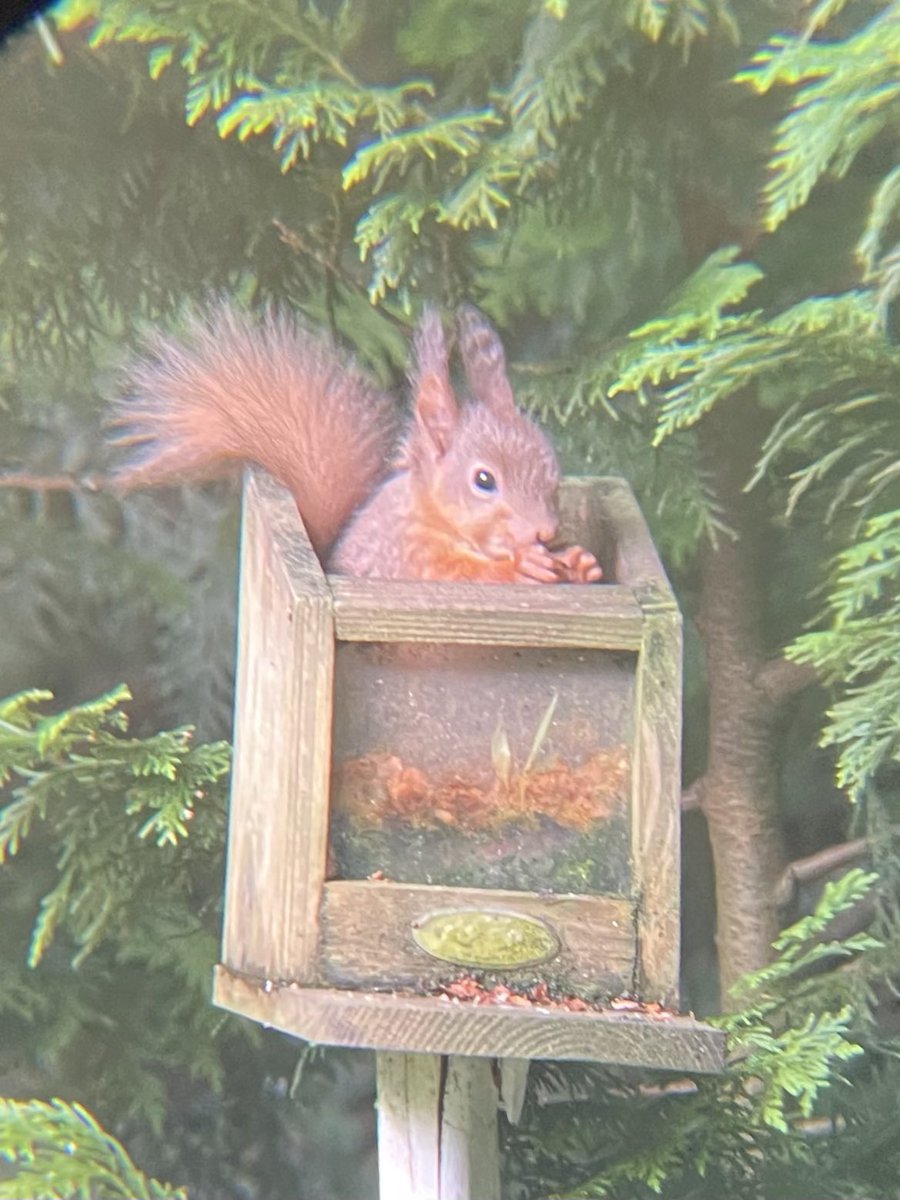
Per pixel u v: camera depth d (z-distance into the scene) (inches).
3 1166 81.5
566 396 83.5
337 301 86.9
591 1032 68.6
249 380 77.6
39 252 84.7
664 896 70.3
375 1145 88.2
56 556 89.5
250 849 71.3
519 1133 79.0
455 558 75.8
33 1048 83.2
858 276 84.0
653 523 85.7
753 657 86.4
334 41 81.6
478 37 83.7
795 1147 79.0
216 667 89.5
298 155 84.4
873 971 81.3
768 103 83.8
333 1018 68.4
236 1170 85.8
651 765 70.5
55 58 80.8
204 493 90.0
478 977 70.0
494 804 70.9
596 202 84.7
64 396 88.3
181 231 85.1
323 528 77.0
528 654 71.1
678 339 82.3
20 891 84.0
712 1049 68.6
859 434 78.4
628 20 79.6
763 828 85.9
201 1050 83.6
